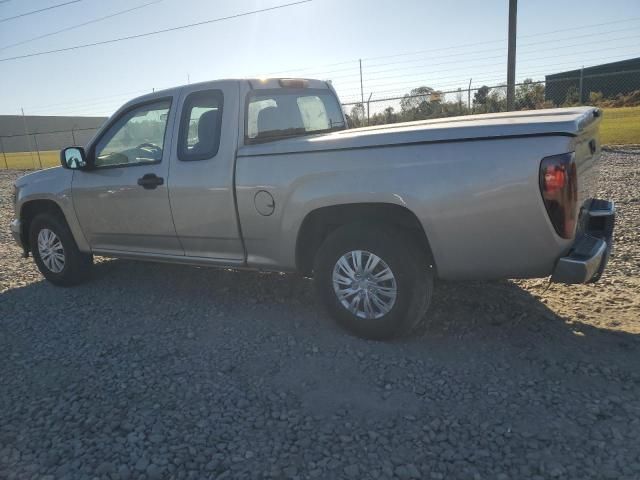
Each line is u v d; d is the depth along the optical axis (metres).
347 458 2.58
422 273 3.59
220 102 4.30
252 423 2.92
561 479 2.36
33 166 27.84
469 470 2.46
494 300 4.38
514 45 15.94
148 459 2.65
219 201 4.24
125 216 4.91
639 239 5.94
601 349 3.50
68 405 3.21
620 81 28.31
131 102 4.91
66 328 4.45
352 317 3.84
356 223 3.73
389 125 4.09
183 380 3.43
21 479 2.55
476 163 3.20
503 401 2.99
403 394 3.13
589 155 3.55
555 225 3.12
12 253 7.52
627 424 2.72
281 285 5.14
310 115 5.12
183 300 4.95
